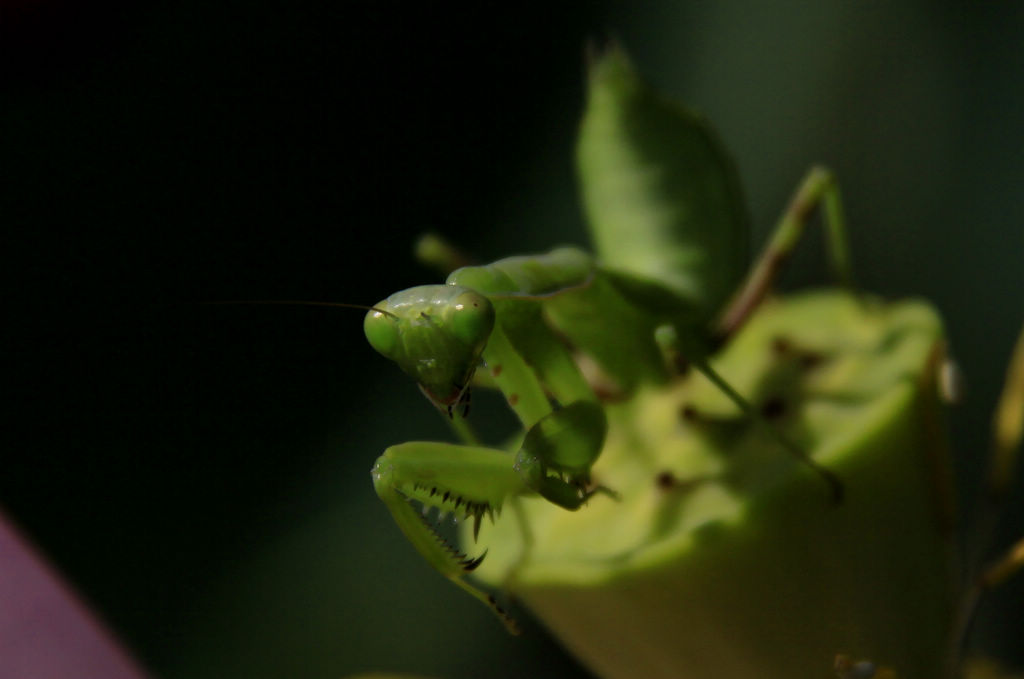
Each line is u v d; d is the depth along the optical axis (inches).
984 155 8.5
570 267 7.3
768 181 8.6
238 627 8.2
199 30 8.3
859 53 8.5
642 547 6.7
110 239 8.1
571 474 6.9
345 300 8.4
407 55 8.5
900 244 8.6
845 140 8.5
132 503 8.1
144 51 8.2
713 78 8.6
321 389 8.3
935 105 8.5
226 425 8.2
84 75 8.1
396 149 8.5
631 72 7.7
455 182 8.5
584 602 6.8
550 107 8.5
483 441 8.6
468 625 8.3
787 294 8.7
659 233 7.7
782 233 7.7
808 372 7.0
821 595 6.7
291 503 8.3
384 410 8.4
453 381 7.0
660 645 6.8
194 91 8.3
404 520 6.9
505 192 8.5
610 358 7.4
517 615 8.3
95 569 8.1
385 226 8.4
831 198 7.7
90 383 7.9
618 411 7.2
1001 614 7.8
